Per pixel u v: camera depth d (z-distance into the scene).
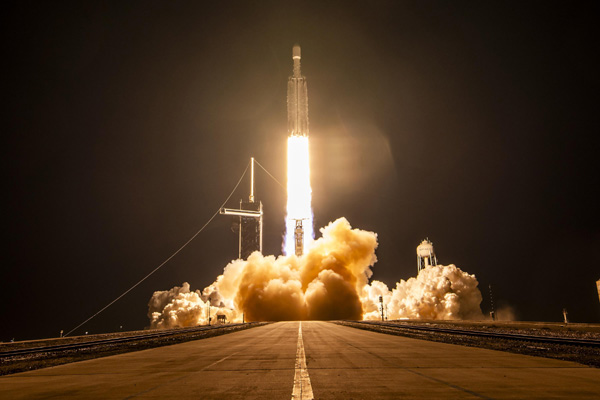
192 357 25.28
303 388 14.06
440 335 42.19
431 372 17.19
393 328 57.09
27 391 14.62
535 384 14.15
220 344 34.88
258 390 13.89
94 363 23.38
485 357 22.75
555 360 21.16
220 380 16.09
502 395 12.33
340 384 14.69
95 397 13.25
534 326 56.56
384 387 13.94
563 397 11.98
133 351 31.17
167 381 16.09
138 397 13.07
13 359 28.16
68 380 17.12
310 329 55.53
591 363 19.86
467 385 14.07
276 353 26.17
